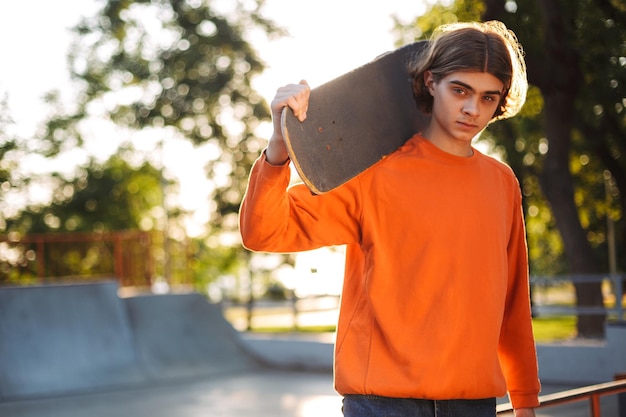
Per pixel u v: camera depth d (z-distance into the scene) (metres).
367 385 1.70
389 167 1.77
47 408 9.22
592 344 9.34
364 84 1.83
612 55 12.01
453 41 1.73
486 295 1.74
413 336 1.70
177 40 21.34
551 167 12.95
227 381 11.01
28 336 10.55
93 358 10.87
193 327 12.30
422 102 1.86
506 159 14.55
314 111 1.69
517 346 2.02
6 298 10.71
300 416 8.18
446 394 1.69
